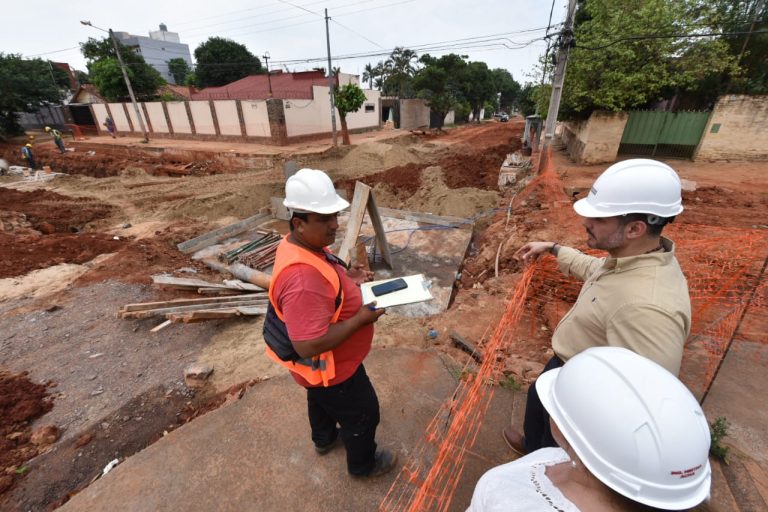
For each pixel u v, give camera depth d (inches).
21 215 422.9
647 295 49.6
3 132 1075.9
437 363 131.3
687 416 29.5
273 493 88.1
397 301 78.5
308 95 946.1
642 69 506.3
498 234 324.2
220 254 336.2
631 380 31.8
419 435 101.7
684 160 549.3
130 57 1184.8
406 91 1792.6
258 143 876.0
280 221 430.6
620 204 52.6
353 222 277.9
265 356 170.2
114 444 134.4
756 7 530.9
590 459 31.6
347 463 87.8
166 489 90.0
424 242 348.5
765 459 85.8
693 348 126.9
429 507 82.1
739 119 502.0
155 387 161.2
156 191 565.9
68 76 1647.4
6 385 165.9
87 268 303.9
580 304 63.1
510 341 157.2
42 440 135.1
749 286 161.5
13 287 264.5
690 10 474.9
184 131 978.1
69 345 197.2
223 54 1657.2
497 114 2837.1
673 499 28.8
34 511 112.5
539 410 73.8
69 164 781.9
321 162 741.9
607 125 542.6
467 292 239.9
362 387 74.3
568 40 404.8
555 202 354.0
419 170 615.8
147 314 216.1
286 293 57.2
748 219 278.2
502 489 34.7
